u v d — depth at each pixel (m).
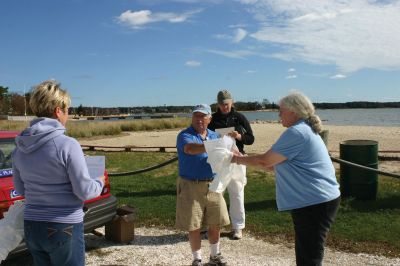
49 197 2.60
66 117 2.83
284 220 6.49
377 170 7.04
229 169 4.19
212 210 4.61
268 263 4.88
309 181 3.30
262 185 8.77
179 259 5.08
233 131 4.96
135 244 5.66
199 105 4.60
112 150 16.94
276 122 58.31
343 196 7.43
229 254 5.23
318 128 3.44
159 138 24.86
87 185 2.62
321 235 3.32
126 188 9.06
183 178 4.58
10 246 3.06
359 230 5.88
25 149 2.62
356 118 87.19
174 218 6.86
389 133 27.94
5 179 4.45
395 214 6.50
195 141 4.52
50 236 2.58
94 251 5.36
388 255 5.07
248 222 6.48
